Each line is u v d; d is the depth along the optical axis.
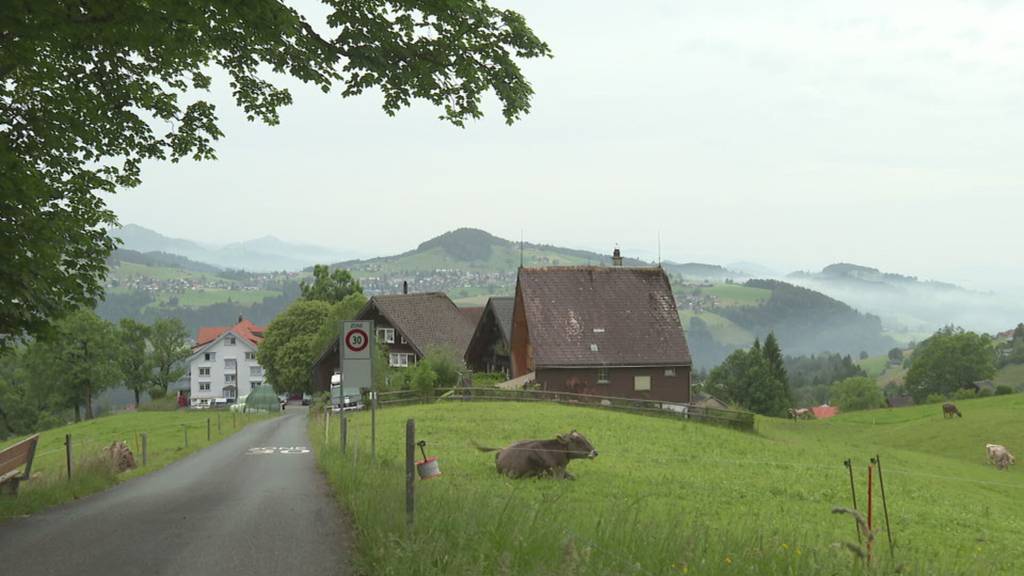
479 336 77.94
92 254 18.34
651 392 64.12
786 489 22.73
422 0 15.06
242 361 181.25
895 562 8.88
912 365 175.12
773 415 146.62
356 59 15.55
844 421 87.81
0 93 16.64
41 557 10.05
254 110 19.05
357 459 20.08
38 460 39.44
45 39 13.15
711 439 37.12
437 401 57.00
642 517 12.37
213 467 25.47
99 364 116.25
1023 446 54.97
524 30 16.22
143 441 28.30
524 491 17.44
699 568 8.03
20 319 16.70
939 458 48.19
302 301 115.50
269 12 12.99
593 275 68.25
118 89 18.16
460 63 16.05
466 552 8.15
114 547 10.55
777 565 8.47
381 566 8.42
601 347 63.94
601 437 34.62
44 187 16.58
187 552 10.08
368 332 20.20
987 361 167.00
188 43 15.14
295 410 106.94
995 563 13.89
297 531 11.30
